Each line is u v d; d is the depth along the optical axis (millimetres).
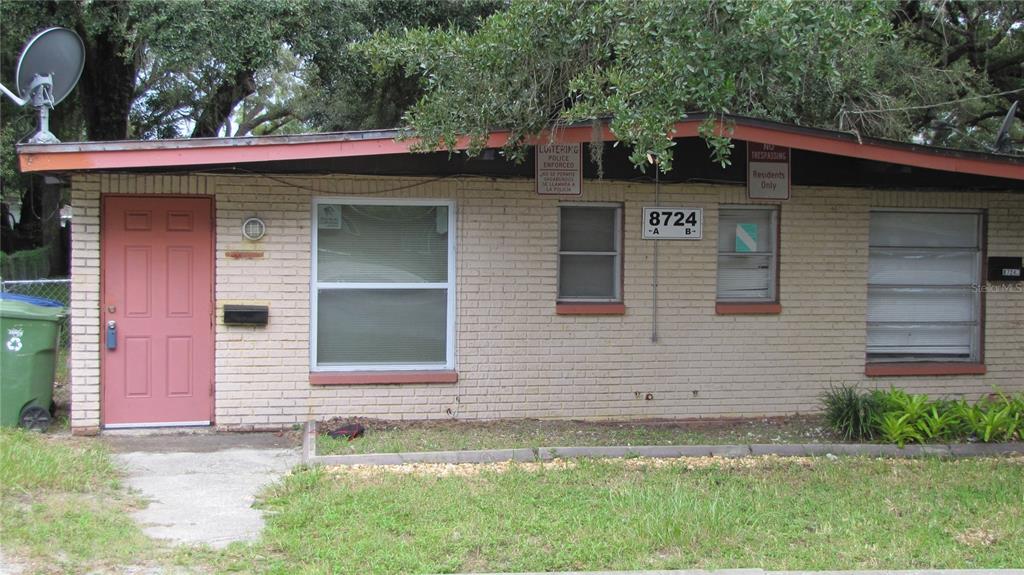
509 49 7281
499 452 7516
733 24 6422
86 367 8188
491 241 9031
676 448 7836
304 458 7340
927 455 7887
